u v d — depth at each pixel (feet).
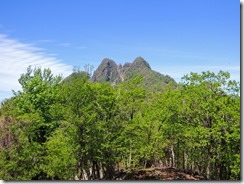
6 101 112.06
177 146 130.93
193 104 98.22
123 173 111.65
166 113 104.99
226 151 90.53
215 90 95.04
